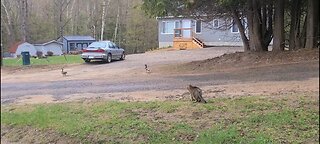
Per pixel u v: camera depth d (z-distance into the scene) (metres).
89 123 7.23
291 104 7.42
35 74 17.45
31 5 52.44
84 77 15.45
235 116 6.78
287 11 18.69
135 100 9.05
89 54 22.22
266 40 18.11
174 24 39.44
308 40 17.05
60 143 6.75
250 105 7.48
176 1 15.45
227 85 10.91
